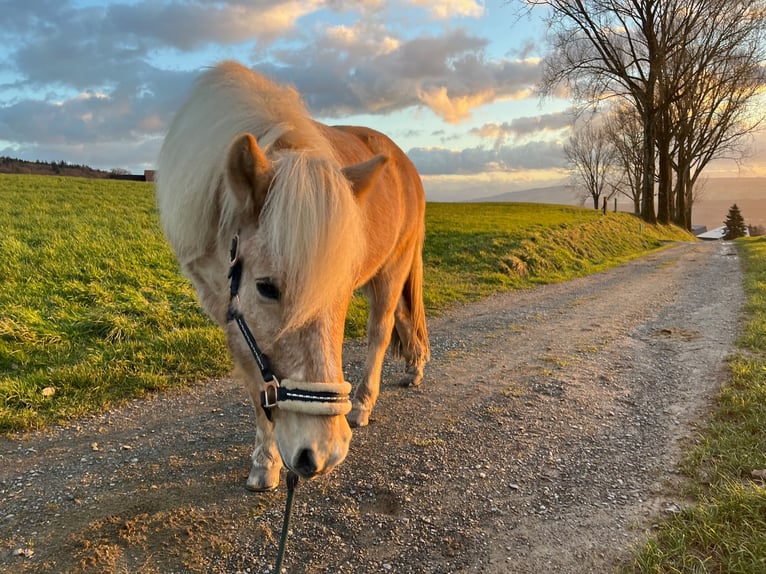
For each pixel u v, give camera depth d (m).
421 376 4.70
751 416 3.65
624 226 24.16
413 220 3.77
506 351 5.92
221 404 4.25
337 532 2.63
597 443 3.60
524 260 12.91
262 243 1.89
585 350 5.89
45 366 4.61
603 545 2.50
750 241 23.06
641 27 26.36
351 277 2.03
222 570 2.35
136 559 2.38
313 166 1.85
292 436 1.92
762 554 2.19
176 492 2.94
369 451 3.47
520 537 2.60
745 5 25.56
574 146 54.38
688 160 36.28
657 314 7.82
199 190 2.32
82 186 20.66
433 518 2.76
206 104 2.55
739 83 29.98
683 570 2.20
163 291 7.09
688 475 3.05
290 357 1.90
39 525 2.61
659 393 4.50
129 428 3.77
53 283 6.70
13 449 3.40
